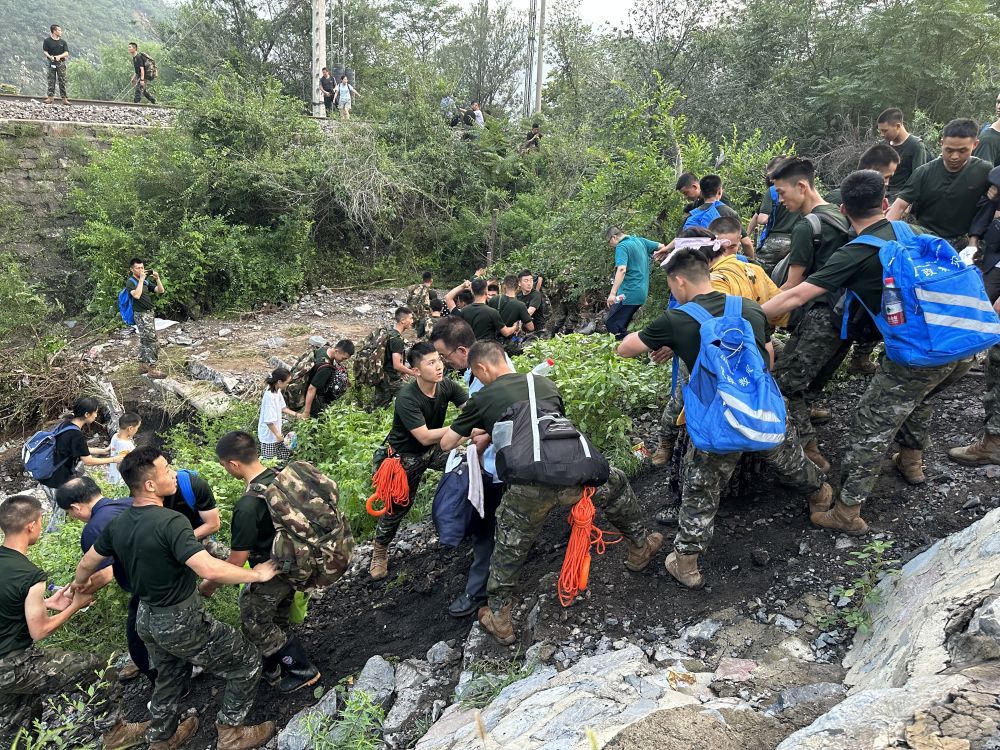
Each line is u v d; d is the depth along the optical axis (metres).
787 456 3.48
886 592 3.15
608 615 3.63
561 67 23.34
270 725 3.77
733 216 4.25
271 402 7.48
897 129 5.13
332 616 4.61
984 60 13.57
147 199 14.21
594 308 10.79
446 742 3.00
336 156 15.70
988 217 4.09
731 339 3.12
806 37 16.45
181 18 26.69
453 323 4.23
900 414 3.33
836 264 3.17
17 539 3.85
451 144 17.97
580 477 3.17
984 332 2.96
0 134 13.39
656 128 9.16
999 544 2.73
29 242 13.78
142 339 10.83
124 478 3.48
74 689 4.38
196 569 3.31
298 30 26.72
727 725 2.44
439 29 28.88
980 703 1.95
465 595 4.23
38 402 10.43
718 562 3.79
